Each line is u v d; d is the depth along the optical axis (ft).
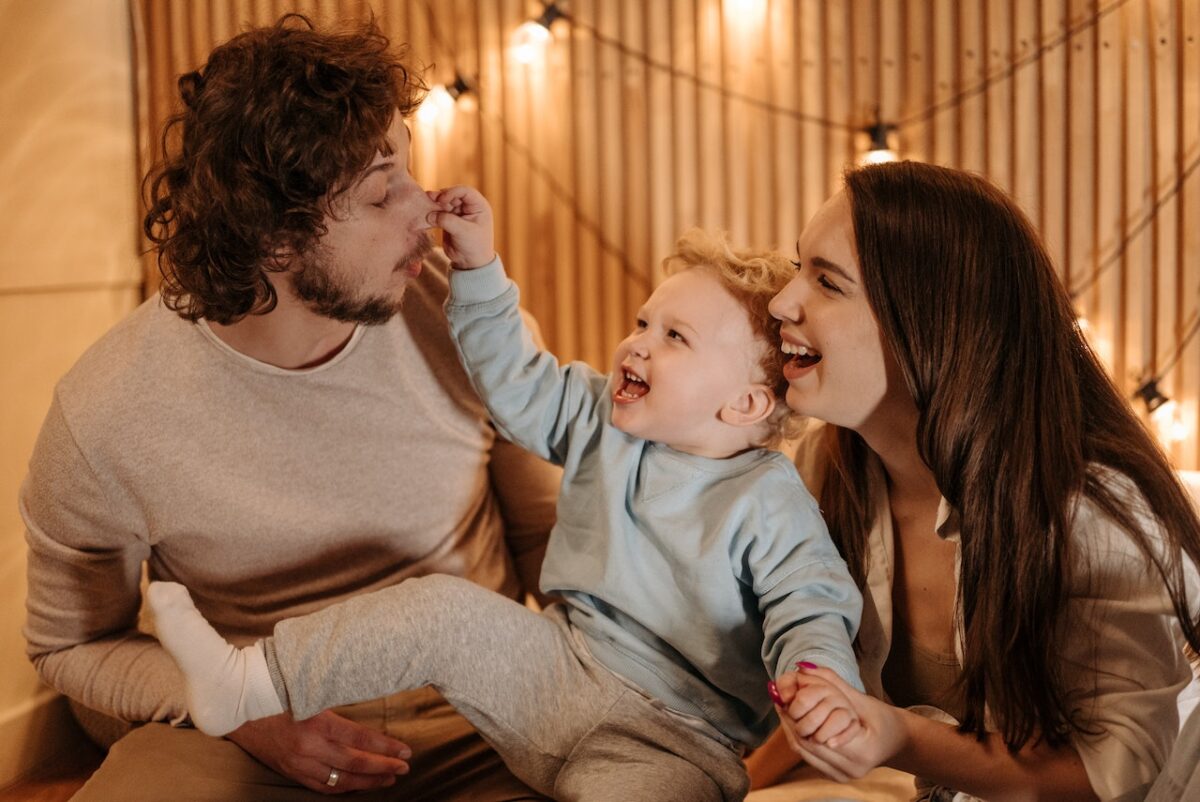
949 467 3.49
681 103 7.73
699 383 3.96
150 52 7.40
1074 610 3.31
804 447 4.46
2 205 5.74
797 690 3.06
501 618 3.83
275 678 3.55
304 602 4.51
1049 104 7.63
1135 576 3.24
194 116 4.00
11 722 5.58
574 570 4.06
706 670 3.85
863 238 3.56
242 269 3.94
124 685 4.34
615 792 3.59
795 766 4.76
